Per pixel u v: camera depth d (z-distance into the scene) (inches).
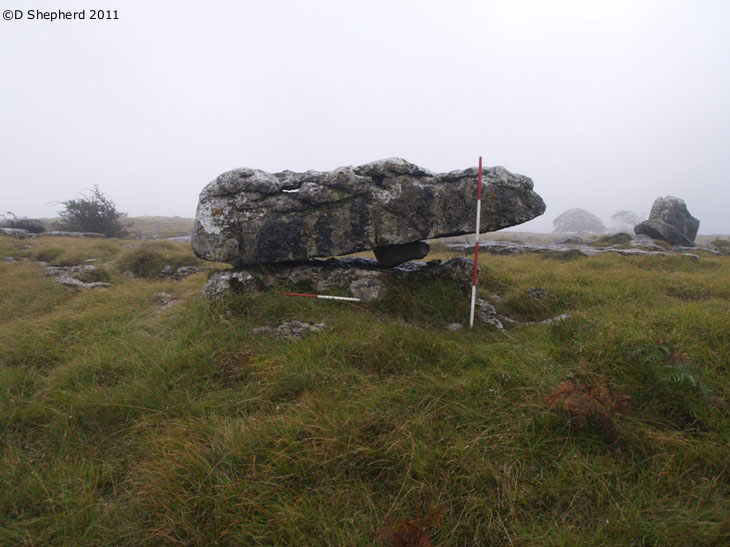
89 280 309.4
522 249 538.0
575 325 160.7
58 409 123.1
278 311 182.1
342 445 97.3
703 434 100.1
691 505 82.5
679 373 111.7
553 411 107.4
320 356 141.6
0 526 84.5
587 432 101.8
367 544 76.5
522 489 87.0
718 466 90.7
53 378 142.2
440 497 85.1
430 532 79.3
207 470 92.9
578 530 78.2
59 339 181.9
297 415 109.0
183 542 79.0
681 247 612.7
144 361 149.0
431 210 191.9
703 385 110.5
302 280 203.3
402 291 197.0
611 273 311.3
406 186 192.1
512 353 140.7
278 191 201.9
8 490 92.1
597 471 91.0
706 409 106.8
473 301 181.2
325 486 89.4
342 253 197.5
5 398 129.0
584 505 84.0
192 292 257.4
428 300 195.9
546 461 95.2
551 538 75.7
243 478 91.0
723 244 586.6
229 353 151.2
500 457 95.7
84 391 131.0
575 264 366.3
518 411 110.1
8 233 577.0
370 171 195.2
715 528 74.2
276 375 131.5
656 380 116.5
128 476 98.0
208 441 103.3
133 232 915.4
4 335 183.2
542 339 156.9
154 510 85.7
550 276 295.3
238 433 102.6
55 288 273.6
